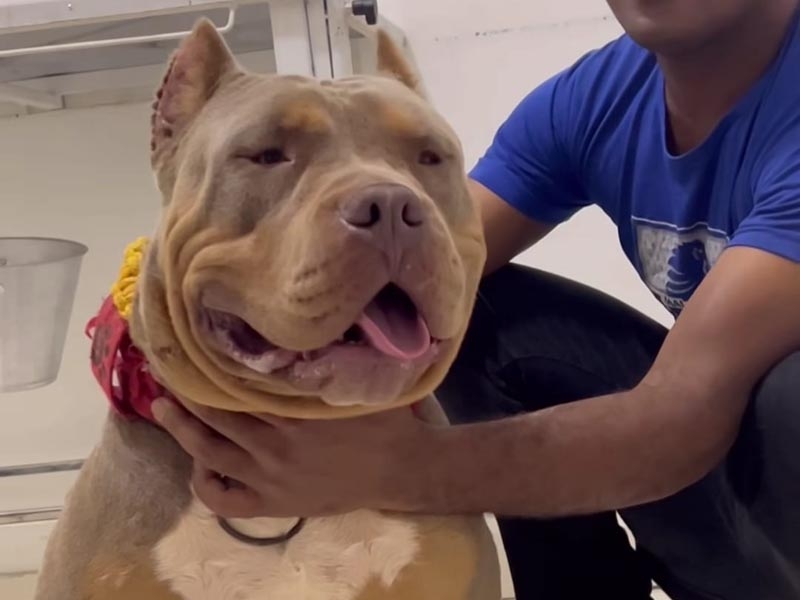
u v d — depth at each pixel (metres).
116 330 1.19
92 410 2.61
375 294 0.91
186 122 1.13
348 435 1.08
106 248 2.58
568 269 2.53
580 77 1.63
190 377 1.06
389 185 0.90
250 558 1.21
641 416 1.13
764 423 1.14
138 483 1.20
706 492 1.39
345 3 1.79
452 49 2.48
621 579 1.67
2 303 2.11
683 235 1.45
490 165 1.71
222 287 0.98
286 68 1.71
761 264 1.15
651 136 1.49
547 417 1.15
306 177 0.98
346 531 1.21
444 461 1.12
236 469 1.11
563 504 1.16
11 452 2.62
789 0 1.37
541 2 2.44
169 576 1.20
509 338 1.69
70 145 2.54
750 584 1.41
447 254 0.94
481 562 1.28
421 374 1.01
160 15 1.83
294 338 0.92
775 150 1.28
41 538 2.53
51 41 2.04
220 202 1.01
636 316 1.72
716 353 1.13
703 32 1.32
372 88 1.08
